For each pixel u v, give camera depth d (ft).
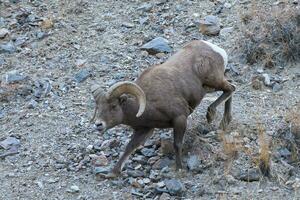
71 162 99.86
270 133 101.50
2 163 100.73
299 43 121.49
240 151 97.45
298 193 89.15
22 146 104.42
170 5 143.33
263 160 93.20
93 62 126.72
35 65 127.34
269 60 120.57
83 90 118.52
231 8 138.82
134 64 124.98
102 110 90.17
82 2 147.84
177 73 96.43
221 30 132.26
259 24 128.67
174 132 94.48
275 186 91.09
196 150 98.17
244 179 92.48
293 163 95.50
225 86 101.71
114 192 92.17
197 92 97.91
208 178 92.99
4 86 119.85
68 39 135.03
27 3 149.48
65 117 111.04
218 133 101.40
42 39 135.85
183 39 131.54
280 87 114.32
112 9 144.66
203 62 99.25
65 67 126.00
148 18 139.13
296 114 102.89
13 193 94.12
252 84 115.44
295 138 99.30
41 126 109.19
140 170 96.17
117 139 103.81
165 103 93.04
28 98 116.78
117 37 134.41
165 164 96.43
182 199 89.66
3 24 141.59
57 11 145.59
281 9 131.64
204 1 143.02
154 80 94.07
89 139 104.94
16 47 133.28
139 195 90.94
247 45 124.36
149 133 95.91
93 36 135.64
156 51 127.44
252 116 106.83
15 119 111.45
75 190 93.09
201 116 107.24
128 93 89.86
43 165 99.66
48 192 93.76
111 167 96.89
